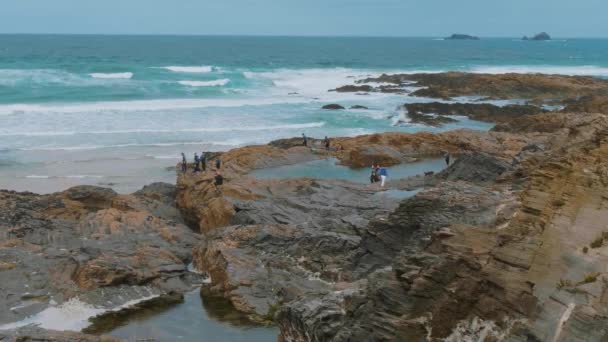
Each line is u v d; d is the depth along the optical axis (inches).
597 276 462.0
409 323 503.2
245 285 826.8
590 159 652.1
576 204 563.8
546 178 619.5
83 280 830.5
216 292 852.0
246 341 723.4
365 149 1713.8
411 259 556.1
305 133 2144.4
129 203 1165.1
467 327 472.4
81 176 1533.0
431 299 508.1
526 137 1803.6
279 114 2459.4
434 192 773.9
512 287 465.7
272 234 931.3
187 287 869.8
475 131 1953.7
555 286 461.4
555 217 547.8
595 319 414.9
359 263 801.6
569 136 1175.6
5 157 1678.2
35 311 772.6
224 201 1094.4
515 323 447.8
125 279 846.5
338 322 565.3
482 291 478.9
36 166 1608.0
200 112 2407.7
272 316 773.9
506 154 1498.5
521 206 597.9
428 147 1834.4
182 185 1241.4
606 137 728.3
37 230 988.6
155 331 744.3
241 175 1483.8
